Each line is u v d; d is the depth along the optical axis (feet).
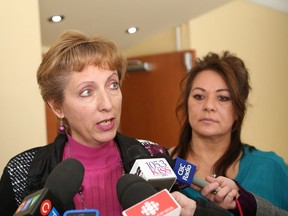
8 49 5.33
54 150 3.24
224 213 2.89
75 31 3.11
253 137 13.21
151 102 12.18
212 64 5.13
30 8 5.62
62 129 3.36
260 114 13.43
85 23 8.37
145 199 2.27
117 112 2.99
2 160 5.20
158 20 9.91
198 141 5.11
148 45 12.39
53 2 6.96
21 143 5.41
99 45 2.99
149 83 12.15
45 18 7.51
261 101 13.46
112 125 2.97
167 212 2.17
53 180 2.52
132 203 2.37
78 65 2.90
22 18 5.51
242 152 5.08
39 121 5.63
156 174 2.67
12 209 3.19
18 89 5.41
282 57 14.20
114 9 8.16
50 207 2.32
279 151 14.20
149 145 3.52
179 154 5.23
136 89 12.36
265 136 13.62
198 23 11.96
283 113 14.25
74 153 3.25
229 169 4.94
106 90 2.95
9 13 5.36
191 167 3.30
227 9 12.62
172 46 12.09
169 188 2.79
